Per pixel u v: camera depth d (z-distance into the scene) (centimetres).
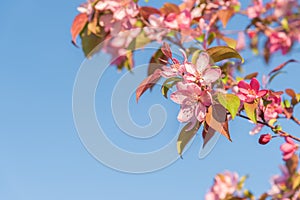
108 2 115
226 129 95
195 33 118
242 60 97
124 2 116
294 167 117
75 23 114
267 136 105
